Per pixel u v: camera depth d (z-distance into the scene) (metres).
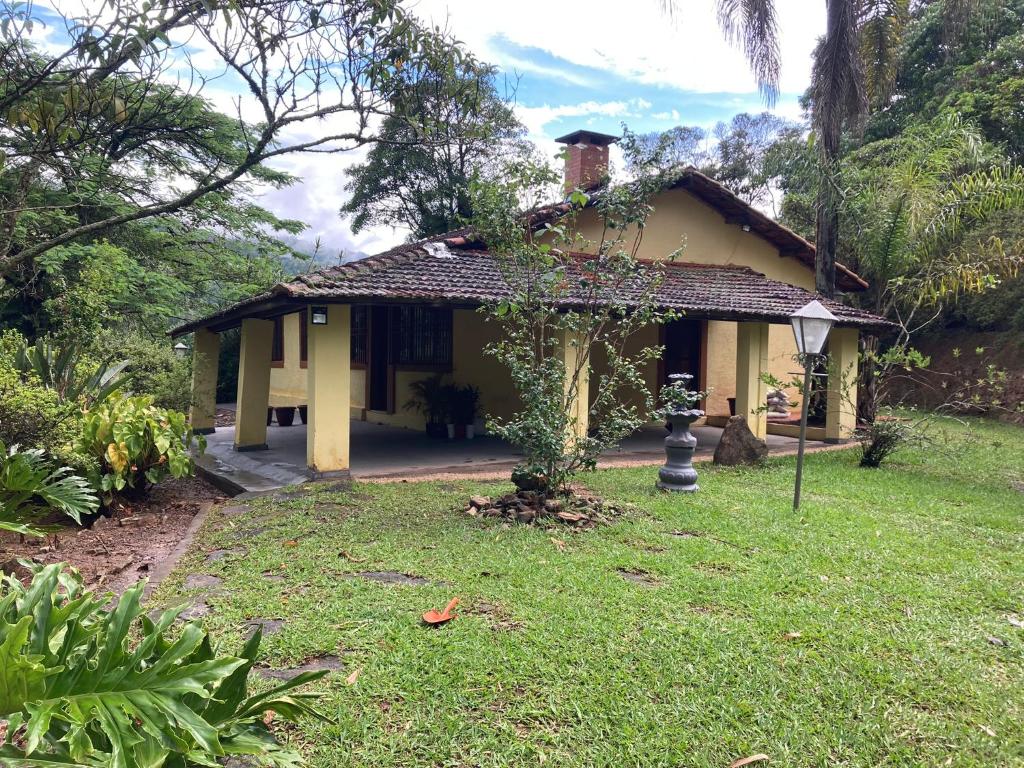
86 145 4.47
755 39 12.02
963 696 3.15
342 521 6.12
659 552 5.24
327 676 3.18
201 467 9.58
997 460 10.76
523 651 3.44
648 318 7.03
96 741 2.03
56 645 2.14
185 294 19.44
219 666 2.04
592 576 4.59
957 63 19.88
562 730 2.81
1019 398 16.41
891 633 3.80
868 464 10.03
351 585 4.38
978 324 19.16
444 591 4.26
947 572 4.93
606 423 6.82
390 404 13.92
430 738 2.73
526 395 6.51
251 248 21.19
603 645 3.53
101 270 14.19
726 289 12.03
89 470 6.42
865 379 12.55
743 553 5.28
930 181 11.94
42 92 3.97
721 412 15.36
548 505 6.25
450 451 10.82
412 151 22.30
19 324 14.61
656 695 3.08
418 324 13.49
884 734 2.84
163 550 5.68
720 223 14.08
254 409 10.98
